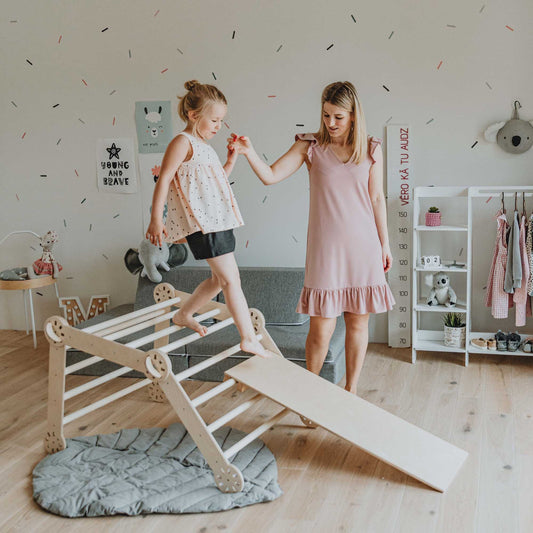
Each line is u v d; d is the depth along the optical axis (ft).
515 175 13.08
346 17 13.23
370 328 14.39
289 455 9.27
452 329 12.85
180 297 11.03
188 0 13.89
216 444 8.18
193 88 8.65
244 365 9.81
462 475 8.51
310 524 7.55
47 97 14.99
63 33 14.65
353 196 9.87
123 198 15.01
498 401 10.93
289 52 13.60
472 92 12.99
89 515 7.83
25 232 15.67
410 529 7.39
